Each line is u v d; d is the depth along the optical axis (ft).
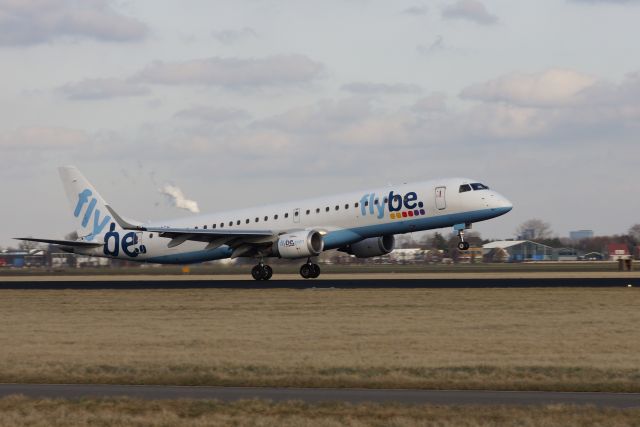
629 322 412.36
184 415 222.89
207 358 325.21
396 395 249.96
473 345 348.59
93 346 367.86
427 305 503.61
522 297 536.01
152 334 405.59
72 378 287.48
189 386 273.33
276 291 631.15
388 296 563.89
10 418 220.02
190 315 486.79
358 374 281.95
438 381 269.64
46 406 235.20
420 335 380.17
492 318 435.53
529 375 276.21
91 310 533.96
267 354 334.03
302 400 240.32
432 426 205.67
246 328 419.33
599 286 619.67
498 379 271.28
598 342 352.28
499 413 217.56
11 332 428.56
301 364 304.09
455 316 446.60
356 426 207.82
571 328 394.52
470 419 211.61
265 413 222.89
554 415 214.48
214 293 632.38
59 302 599.57
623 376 272.51
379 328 406.21
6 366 313.32
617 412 216.74
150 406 232.73
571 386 259.80
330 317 456.04
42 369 303.89
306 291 621.72
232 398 246.88
